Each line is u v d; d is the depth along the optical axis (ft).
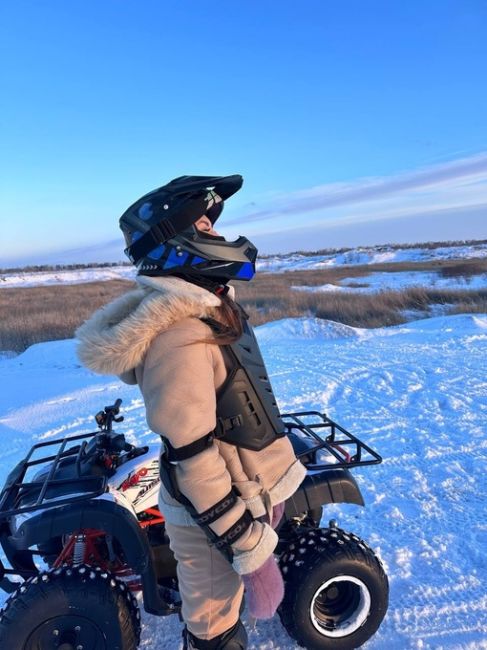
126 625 7.50
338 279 130.52
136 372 5.90
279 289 87.97
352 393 24.06
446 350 32.78
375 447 17.54
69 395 25.99
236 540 5.44
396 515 13.05
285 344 37.40
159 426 5.21
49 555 9.27
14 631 7.12
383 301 61.82
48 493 8.18
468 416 20.31
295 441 9.22
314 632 8.12
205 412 5.26
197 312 5.50
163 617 9.79
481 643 8.79
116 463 8.84
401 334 39.55
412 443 17.79
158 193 5.74
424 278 114.42
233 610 6.53
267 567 5.74
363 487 14.62
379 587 8.27
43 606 7.16
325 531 8.51
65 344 38.42
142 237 5.69
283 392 24.49
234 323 5.80
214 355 5.70
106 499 7.95
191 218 5.60
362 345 35.70
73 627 7.29
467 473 15.37
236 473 5.94
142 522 8.81
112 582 7.61
